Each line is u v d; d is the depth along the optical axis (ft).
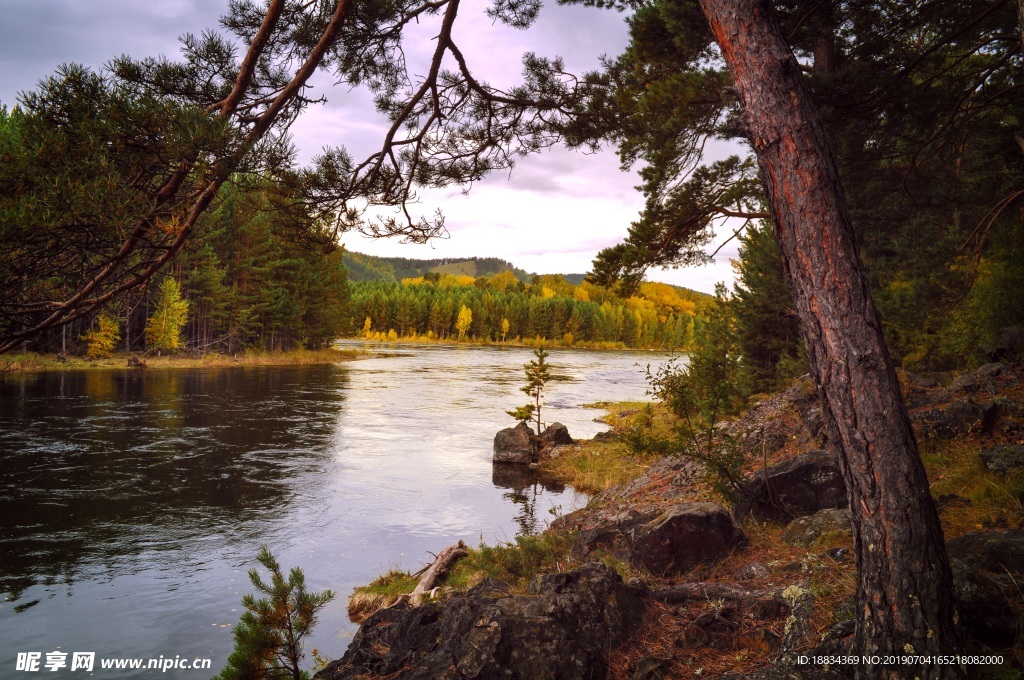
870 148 31.27
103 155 12.78
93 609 28.66
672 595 16.71
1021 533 13.89
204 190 15.02
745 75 11.62
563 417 99.60
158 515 42.93
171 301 182.80
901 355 41.39
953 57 30.55
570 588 15.40
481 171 24.72
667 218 29.78
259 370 173.99
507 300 558.56
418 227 21.42
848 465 10.54
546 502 49.37
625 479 54.08
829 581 15.34
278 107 17.08
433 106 22.30
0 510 42.73
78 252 13.82
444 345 436.35
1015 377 30.04
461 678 12.03
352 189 20.07
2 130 12.69
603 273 31.60
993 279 35.65
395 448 69.67
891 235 43.39
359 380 152.25
